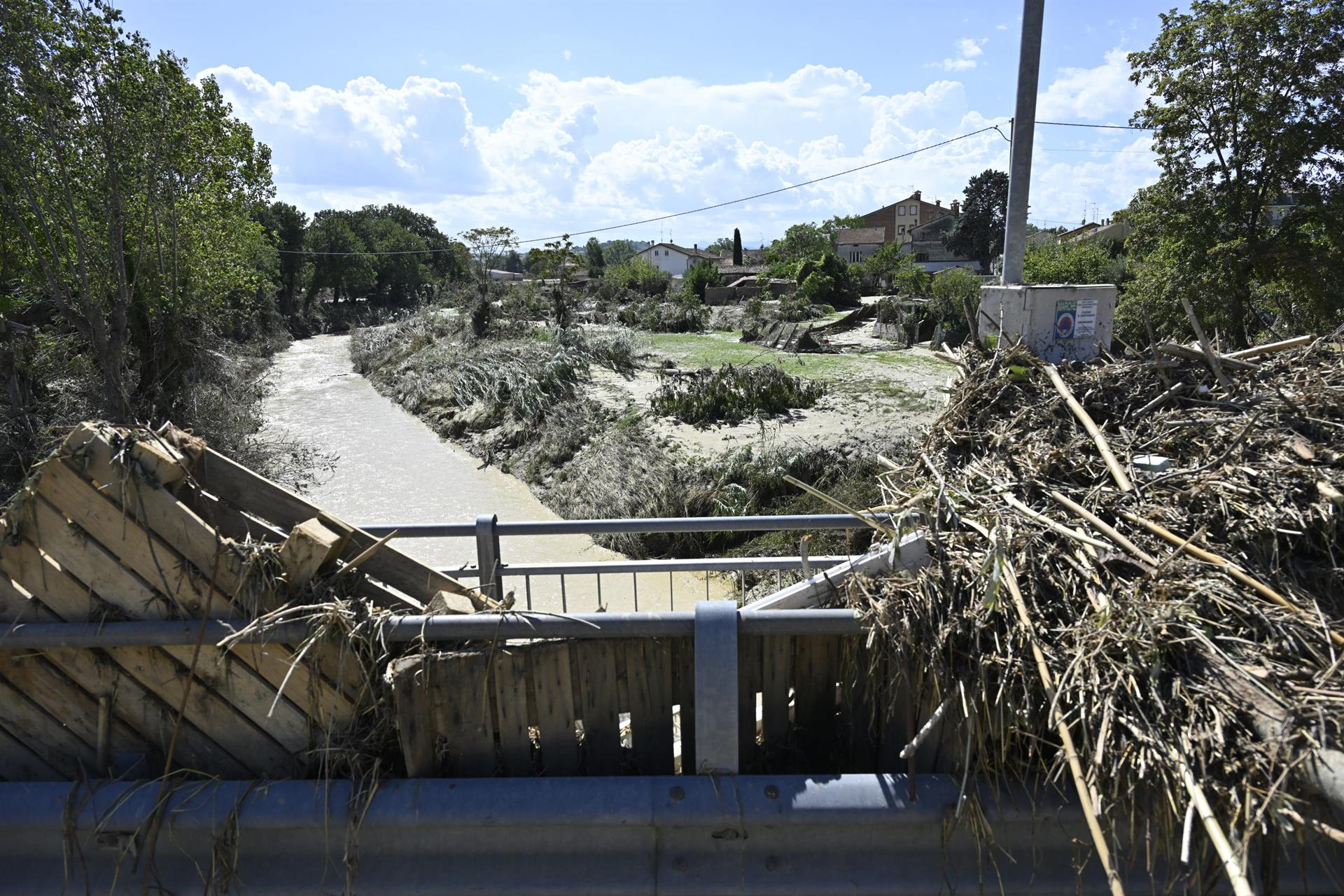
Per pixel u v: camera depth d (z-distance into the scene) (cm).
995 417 360
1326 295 1670
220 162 2127
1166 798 229
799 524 381
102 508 288
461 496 1327
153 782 293
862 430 1267
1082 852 270
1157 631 242
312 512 317
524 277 7238
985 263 7019
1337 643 239
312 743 299
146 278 1727
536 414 1656
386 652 288
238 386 1978
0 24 1422
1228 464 299
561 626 289
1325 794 202
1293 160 1669
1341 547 276
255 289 2609
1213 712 225
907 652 277
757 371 1518
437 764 298
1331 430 304
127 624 290
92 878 285
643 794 281
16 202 1594
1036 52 442
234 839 281
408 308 6331
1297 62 1641
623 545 1028
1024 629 259
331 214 6394
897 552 307
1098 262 3225
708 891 276
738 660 285
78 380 1741
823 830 279
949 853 275
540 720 302
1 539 290
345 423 1939
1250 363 348
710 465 1141
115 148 1583
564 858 281
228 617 293
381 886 278
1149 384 354
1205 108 1755
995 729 262
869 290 5391
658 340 2761
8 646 289
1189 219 1786
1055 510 304
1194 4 1742
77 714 304
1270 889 226
